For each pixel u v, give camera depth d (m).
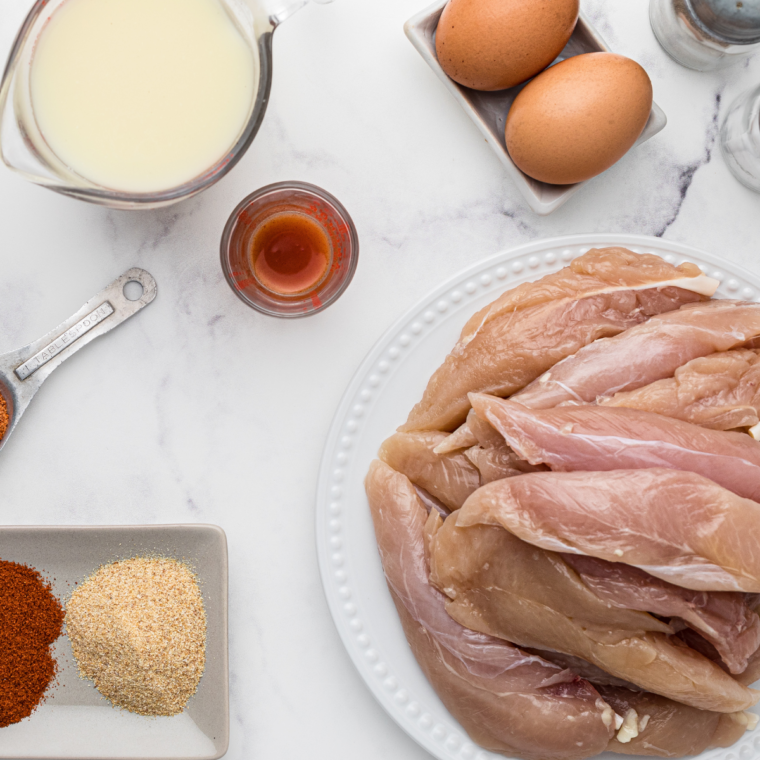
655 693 0.46
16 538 0.48
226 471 0.50
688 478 0.42
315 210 0.48
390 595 0.49
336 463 0.49
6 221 0.49
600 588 0.43
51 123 0.44
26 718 0.49
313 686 0.50
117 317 0.49
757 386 0.45
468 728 0.47
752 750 0.48
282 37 0.49
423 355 0.49
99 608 0.49
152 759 0.48
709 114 0.50
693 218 0.50
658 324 0.45
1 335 0.49
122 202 0.44
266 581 0.50
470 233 0.50
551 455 0.43
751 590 0.42
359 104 0.50
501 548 0.44
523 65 0.45
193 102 0.44
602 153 0.45
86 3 0.43
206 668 0.49
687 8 0.47
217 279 0.50
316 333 0.50
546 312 0.46
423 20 0.47
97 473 0.50
